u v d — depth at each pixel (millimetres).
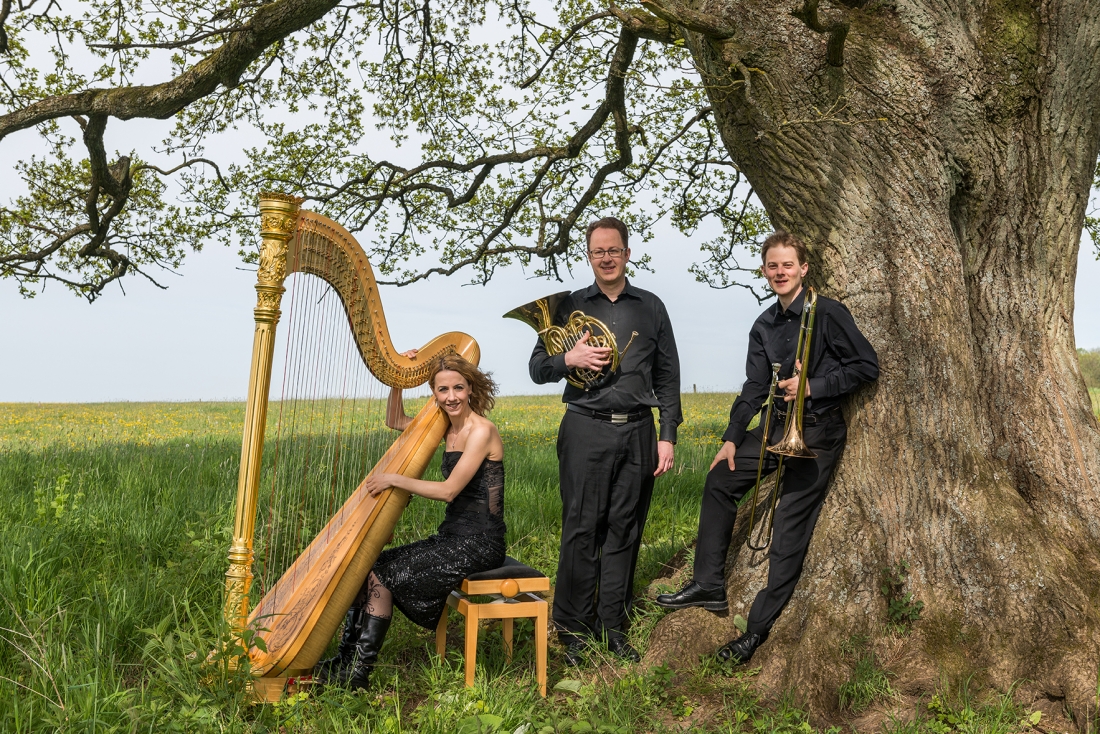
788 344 3623
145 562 4410
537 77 8008
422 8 8500
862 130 3844
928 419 3625
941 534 3535
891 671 3330
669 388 3920
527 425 15375
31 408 23250
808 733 2953
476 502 3494
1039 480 3715
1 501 5629
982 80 3873
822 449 3666
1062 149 3992
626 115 8023
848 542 3629
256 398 2875
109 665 3150
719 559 3777
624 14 4848
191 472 7164
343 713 2947
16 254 8742
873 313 3742
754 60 3959
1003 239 3982
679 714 3170
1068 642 3205
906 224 3766
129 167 8578
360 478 3953
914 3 3973
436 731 2857
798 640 3494
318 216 3021
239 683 2928
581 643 3764
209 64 6180
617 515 3809
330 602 3113
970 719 3002
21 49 7723
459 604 3436
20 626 3264
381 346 3361
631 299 3828
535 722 3000
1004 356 3898
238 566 2906
